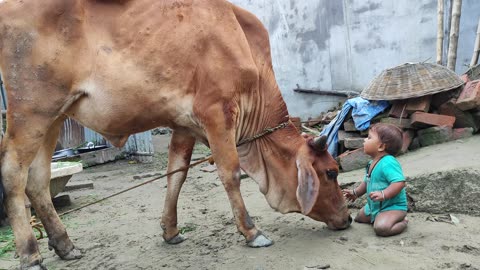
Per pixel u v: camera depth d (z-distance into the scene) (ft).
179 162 13.79
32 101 11.72
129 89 11.82
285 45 40.01
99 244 14.62
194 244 13.61
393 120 19.80
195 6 12.25
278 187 13.15
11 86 11.75
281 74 40.45
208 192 20.93
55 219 13.44
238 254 12.09
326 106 38.99
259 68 13.16
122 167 32.50
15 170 11.80
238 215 12.41
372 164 12.96
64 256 13.42
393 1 35.55
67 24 11.71
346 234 12.80
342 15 37.58
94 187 25.48
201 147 35.37
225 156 12.09
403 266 10.30
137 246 14.06
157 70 11.83
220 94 11.95
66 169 20.62
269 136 13.12
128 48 11.85
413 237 11.94
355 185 15.98
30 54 11.63
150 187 23.98
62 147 36.42
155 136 48.57
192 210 17.79
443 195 13.67
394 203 12.45
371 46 36.81
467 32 32.71
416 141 19.99
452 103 19.72
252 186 20.07
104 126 12.47
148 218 17.52
